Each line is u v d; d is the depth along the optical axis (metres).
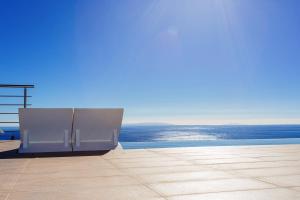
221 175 4.23
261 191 3.31
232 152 7.07
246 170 4.62
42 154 6.65
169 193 3.22
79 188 3.43
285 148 8.05
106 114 7.22
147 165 5.11
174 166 5.00
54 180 3.87
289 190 3.36
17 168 4.80
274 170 4.64
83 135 7.23
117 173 4.36
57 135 7.06
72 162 5.47
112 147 7.41
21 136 6.86
